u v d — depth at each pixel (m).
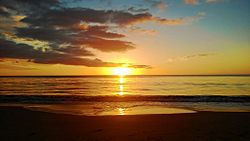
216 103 20.00
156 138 7.83
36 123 10.58
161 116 12.41
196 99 22.58
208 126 9.75
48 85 55.47
